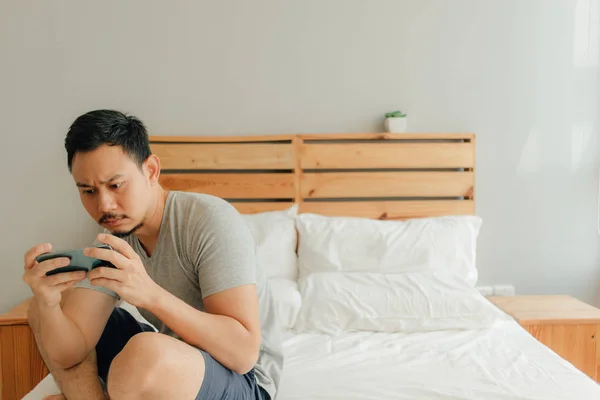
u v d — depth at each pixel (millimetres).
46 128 2354
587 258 2545
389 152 2408
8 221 2363
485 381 1386
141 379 860
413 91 2463
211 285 1017
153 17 2365
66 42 2336
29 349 1939
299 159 2398
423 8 2438
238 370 1010
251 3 2395
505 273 2541
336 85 2443
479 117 2484
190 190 2377
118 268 909
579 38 2480
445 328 1825
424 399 1283
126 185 969
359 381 1387
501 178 2510
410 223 2230
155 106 2396
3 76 2318
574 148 2518
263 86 2426
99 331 1093
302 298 1883
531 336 1768
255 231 2211
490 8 2453
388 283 1918
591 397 1289
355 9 2424
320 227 2219
